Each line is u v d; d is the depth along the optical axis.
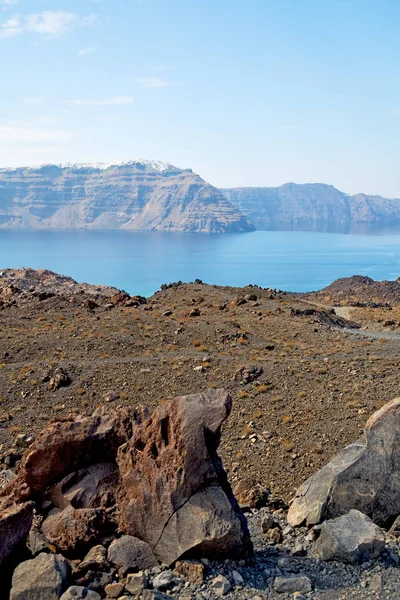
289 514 16.64
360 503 15.20
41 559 11.84
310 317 64.69
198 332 51.12
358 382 34.25
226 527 12.89
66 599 10.90
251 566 13.05
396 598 11.72
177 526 13.08
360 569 12.80
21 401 36.66
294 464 26.16
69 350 46.12
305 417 30.42
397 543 13.84
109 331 51.56
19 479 16.02
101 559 12.72
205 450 13.52
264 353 44.94
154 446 14.25
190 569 12.48
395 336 59.47
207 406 14.08
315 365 38.97
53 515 14.94
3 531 12.23
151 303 70.62
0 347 46.25
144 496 13.59
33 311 61.84
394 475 15.18
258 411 32.22
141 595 11.59
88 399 36.44
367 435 15.88
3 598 11.64
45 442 15.82
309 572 12.93
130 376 39.44
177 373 39.47
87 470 15.95
